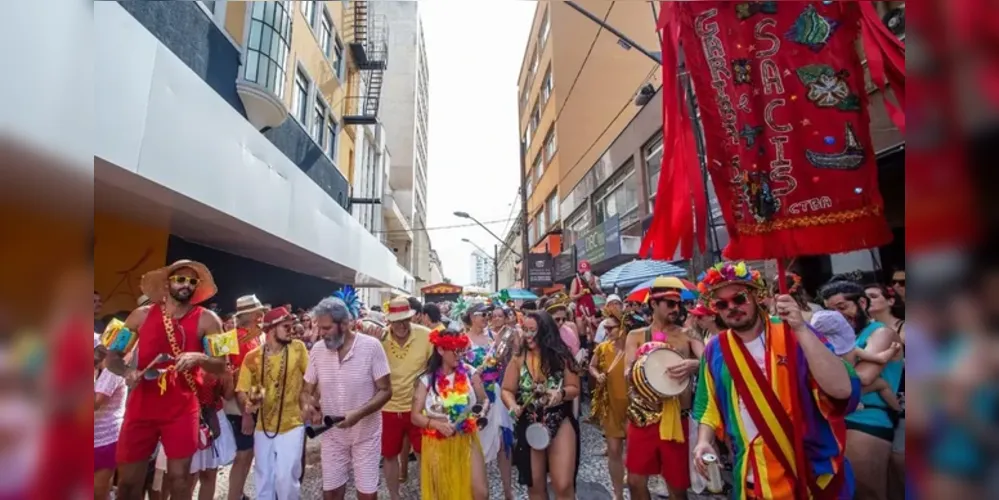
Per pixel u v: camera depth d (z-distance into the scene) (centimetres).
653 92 1116
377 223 2308
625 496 430
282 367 384
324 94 1336
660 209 283
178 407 317
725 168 251
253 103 794
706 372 246
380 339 475
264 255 928
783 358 220
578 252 1602
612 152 1415
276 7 842
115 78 305
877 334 299
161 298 330
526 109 3002
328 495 355
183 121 412
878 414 298
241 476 411
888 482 297
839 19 239
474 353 438
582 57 1950
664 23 265
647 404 336
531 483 352
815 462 211
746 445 223
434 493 339
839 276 549
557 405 349
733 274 228
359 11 1708
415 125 3825
